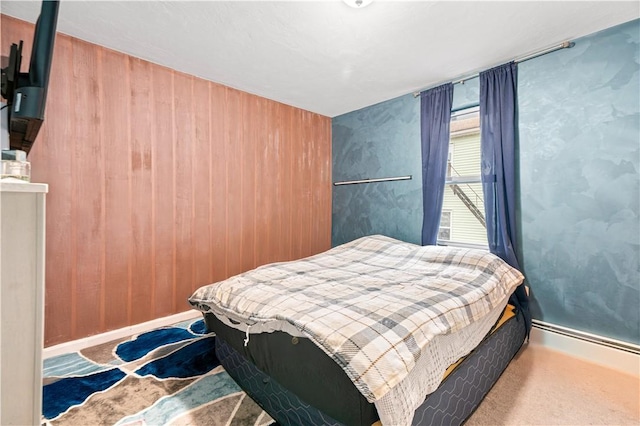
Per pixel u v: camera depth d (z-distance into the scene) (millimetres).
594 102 1913
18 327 661
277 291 1603
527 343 2158
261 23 1813
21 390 671
